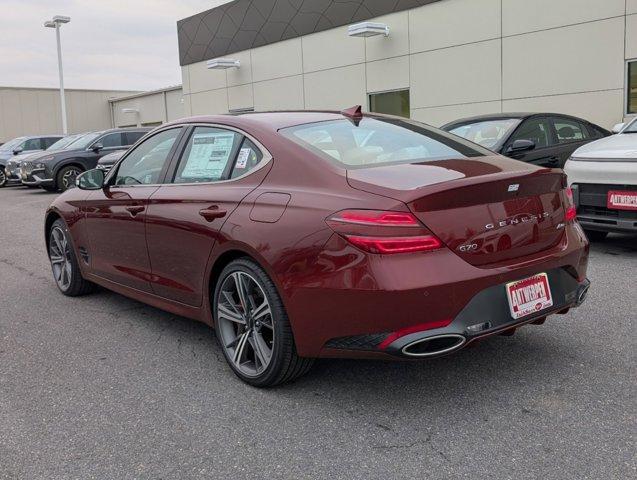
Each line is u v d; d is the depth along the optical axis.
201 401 3.23
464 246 2.83
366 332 2.79
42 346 4.17
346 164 3.20
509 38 12.56
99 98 37.81
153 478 2.53
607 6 10.99
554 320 4.23
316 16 16.91
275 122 3.66
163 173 4.12
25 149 21.41
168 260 3.90
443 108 14.09
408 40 14.59
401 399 3.16
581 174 5.98
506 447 2.65
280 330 3.12
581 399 3.06
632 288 4.94
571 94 11.73
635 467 2.46
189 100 22.50
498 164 3.34
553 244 3.24
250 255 3.22
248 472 2.55
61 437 2.89
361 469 2.54
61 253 5.44
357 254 2.77
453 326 2.78
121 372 3.66
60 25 28.28
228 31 20.12
